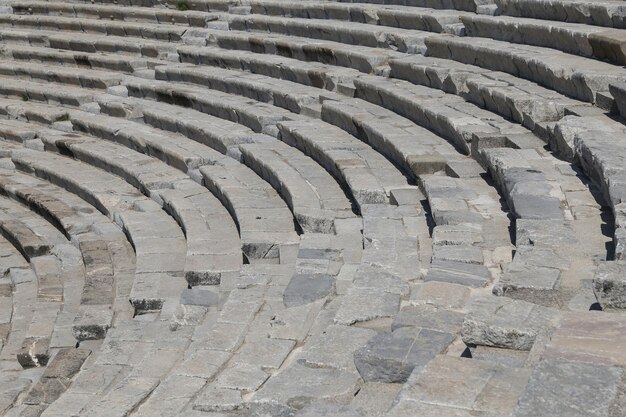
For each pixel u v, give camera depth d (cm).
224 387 830
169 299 1302
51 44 2802
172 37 2536
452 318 823
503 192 1170
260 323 1011
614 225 944
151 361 1043
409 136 1474
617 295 753
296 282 1061
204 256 1352
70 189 1962
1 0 3069
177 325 1168
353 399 709
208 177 1697
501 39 1711
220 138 1838
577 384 575
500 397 610
